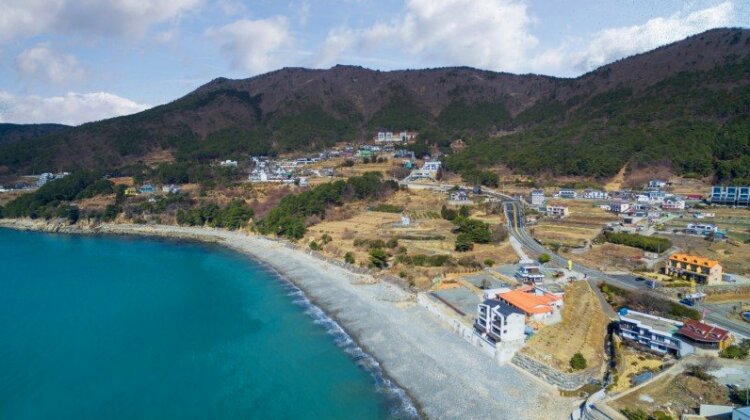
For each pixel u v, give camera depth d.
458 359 77.00
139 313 106.88
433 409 65.31
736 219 146.75
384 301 104.62
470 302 96.88
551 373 68.12
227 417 66.81
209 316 103.94
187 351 87.12
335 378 75.50
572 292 97.38
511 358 74.88
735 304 90.38
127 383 76.31
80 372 80.00
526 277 104.62
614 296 96.56
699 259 102.56
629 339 78.38
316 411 67.06
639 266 112.88
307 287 120.62
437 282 108.88
